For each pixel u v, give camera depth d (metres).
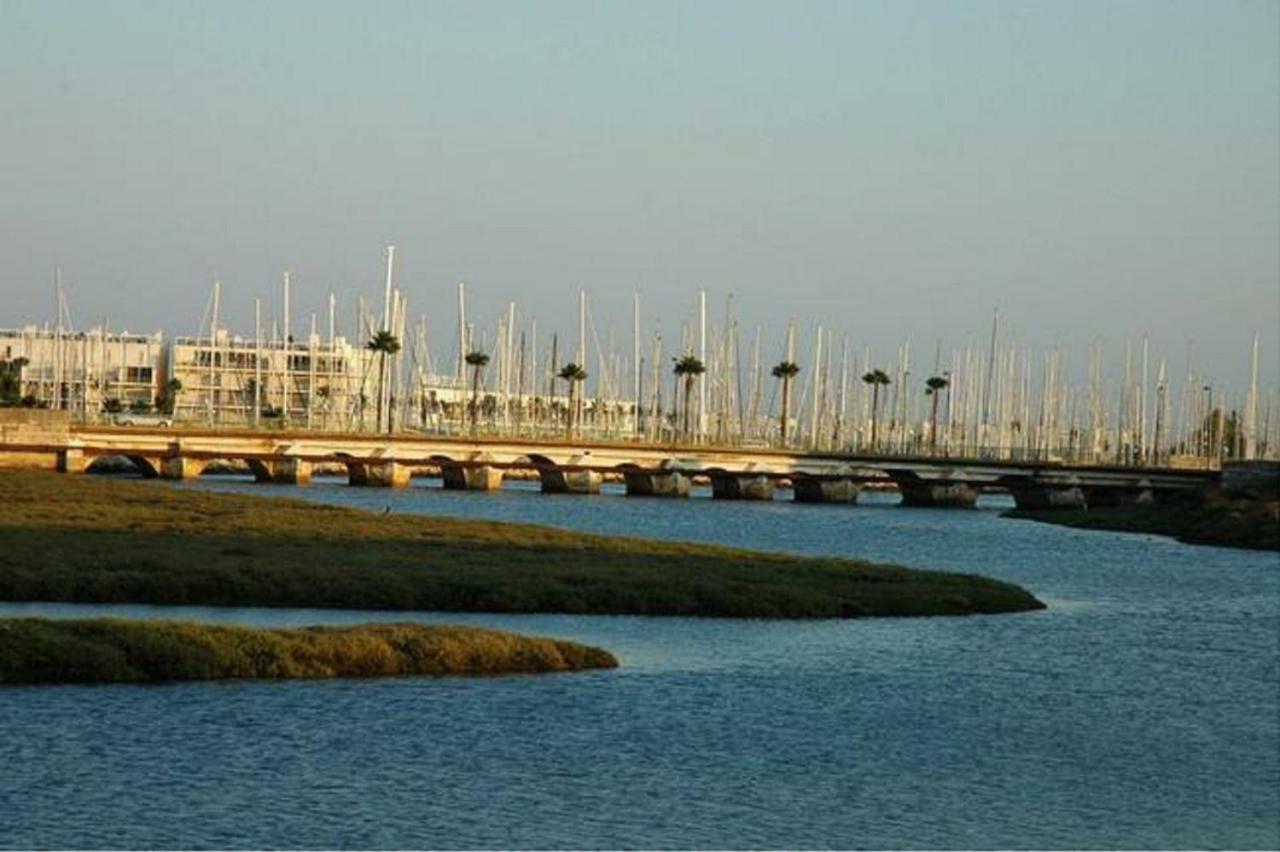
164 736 130.38
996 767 134.38
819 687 165.25
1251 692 173.62
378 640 161.38
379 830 109.69
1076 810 122.56
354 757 127.31
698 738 139.38
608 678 164.00
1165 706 163.75
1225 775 134.62
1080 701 164.38
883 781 128.25
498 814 114.69
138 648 152.25
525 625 198.00
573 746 134.25
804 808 119.69
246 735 132.12
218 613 194.50
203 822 109.38
